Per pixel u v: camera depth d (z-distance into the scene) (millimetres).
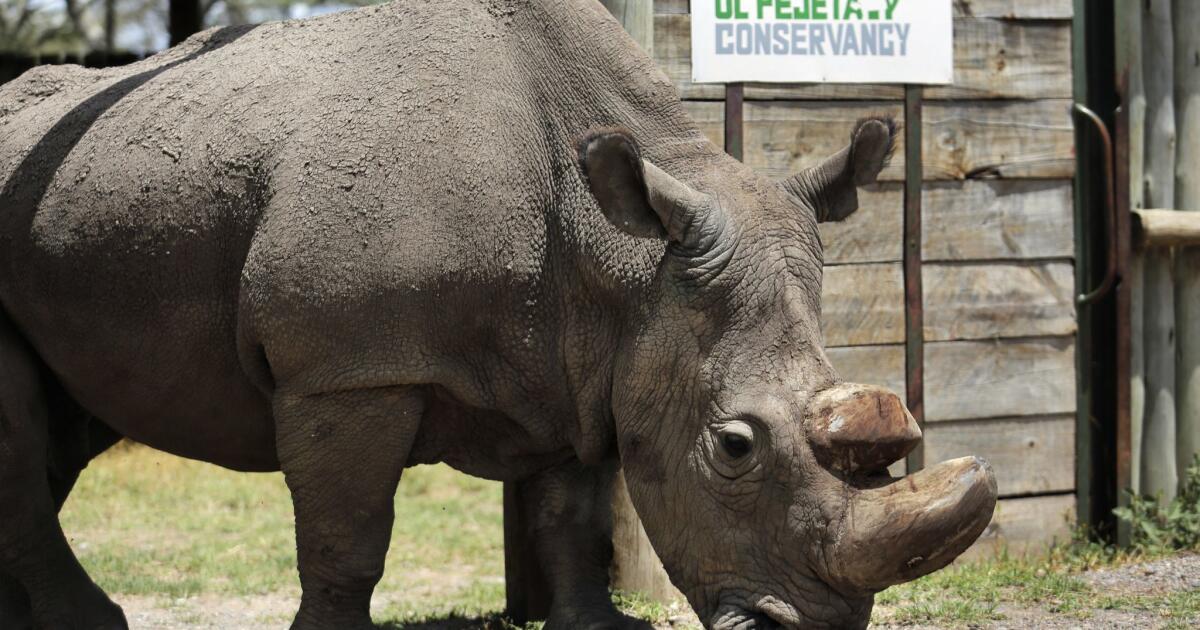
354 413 5484
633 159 4824
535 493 6281
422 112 5555
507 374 5543
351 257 5395
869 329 8375
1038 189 8703
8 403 6227
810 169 5238
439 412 5742
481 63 5660
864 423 4488
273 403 5637
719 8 8047
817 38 8203
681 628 6977
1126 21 8883
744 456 4754
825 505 4555
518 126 5555
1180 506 8836
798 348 4785
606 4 7688
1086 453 8836
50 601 6430
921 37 8383
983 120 8562
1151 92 9125
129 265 5934
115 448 14023
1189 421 9258
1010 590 7559
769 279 4867
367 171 5477
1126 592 7449
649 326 5070
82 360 6207
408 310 5379
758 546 4785
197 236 5805
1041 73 8664
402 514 11406
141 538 10430
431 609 8078
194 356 5965
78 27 25891
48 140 6359
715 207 4973
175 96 6148
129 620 7836
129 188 5961
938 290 8523
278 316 5457
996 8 8570
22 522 6324
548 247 5465
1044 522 8758
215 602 8406
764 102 8164
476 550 10117
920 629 6781
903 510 4363
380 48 5863
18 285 6238
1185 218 8945
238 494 12086
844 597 4672
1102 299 9016
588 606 6180
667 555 5094
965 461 4398
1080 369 8867
